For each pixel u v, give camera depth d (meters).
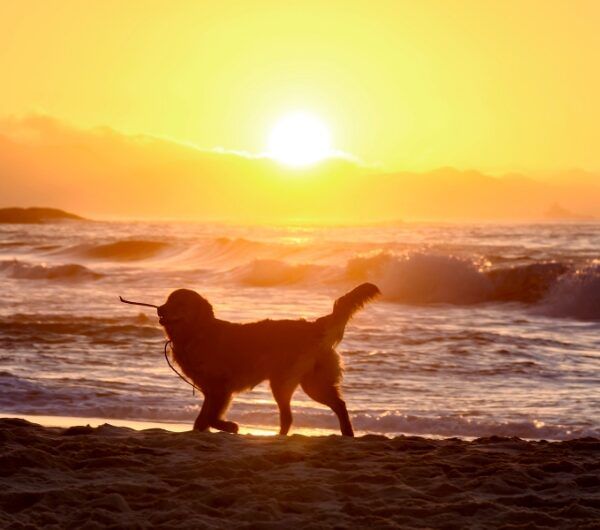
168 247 58.62
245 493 6.38
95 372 16.14
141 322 23.11
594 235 98.12
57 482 6.73
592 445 8.59
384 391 14.96
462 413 13.12
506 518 5.82
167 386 14.77
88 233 105.88
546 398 14.37
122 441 8.34
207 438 8.61
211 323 9.62
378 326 24.42
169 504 6.06
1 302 29.70
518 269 33.53
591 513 5.94
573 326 25.66
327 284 37.12
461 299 32.25
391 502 6.24
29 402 13.47
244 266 41.00
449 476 7.14
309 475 7.02
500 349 19.58
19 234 102.56
